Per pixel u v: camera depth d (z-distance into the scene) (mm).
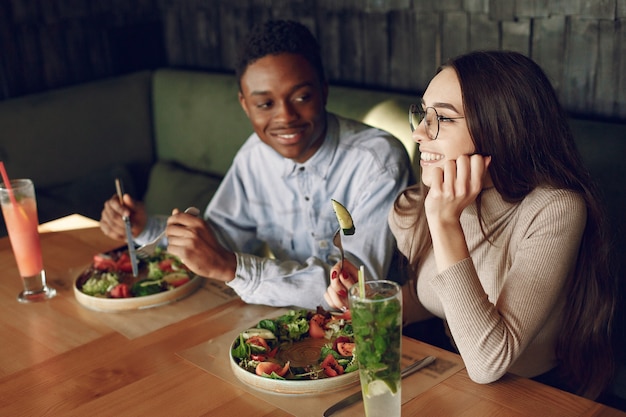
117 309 1633
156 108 3342
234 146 2982
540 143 1433
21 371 1406
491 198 1499
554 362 1567
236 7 3199
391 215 1758
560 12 2250
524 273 1384
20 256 1706
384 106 2451
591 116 2270
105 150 3252
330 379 1255
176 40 3549
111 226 1916
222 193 2078
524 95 1396
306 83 1799
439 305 1646
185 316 1589
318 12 2906
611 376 1604
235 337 1480
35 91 3295
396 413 1116
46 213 2971
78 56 3377
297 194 1967
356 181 1893
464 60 1423
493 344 1282
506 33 2387
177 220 1623
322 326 1451
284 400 1247
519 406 1208
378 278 1789
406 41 2656
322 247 1959
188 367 1375
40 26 3246
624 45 2143
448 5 2500
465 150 1408
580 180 1471
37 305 1687
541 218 1417
